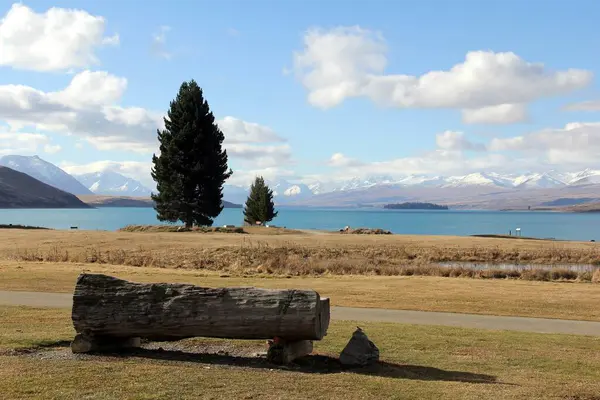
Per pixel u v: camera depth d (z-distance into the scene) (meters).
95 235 49.50
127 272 27.42
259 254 38.03
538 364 10.56
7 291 20.23
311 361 10.25
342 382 8.70
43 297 18.70
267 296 9.70
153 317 10.11
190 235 51.00
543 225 160.38
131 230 58.53
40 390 7.83
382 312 17.08
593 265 37.84
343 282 25.09
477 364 10.49
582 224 171.12
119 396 7.63
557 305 18.70
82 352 10.42
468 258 40.41
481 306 18.41
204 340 11.97
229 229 57.59
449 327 14.41
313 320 9.45
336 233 61.09
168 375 8.82
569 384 9.02
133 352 10.72
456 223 176.12
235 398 7.68
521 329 14.48
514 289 23.03
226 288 9.94
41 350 10.69
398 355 11.11
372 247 42.78
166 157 60.09
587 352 11.62
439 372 9.79
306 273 30.50
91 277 10.52
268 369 9.52
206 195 61.09
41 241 44.69
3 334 12.00
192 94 60.72
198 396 7.73
